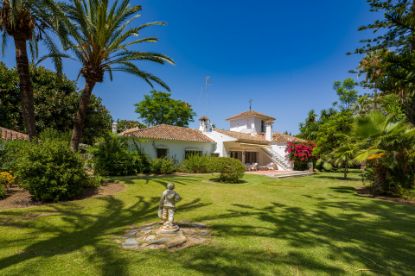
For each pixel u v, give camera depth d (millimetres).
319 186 15570
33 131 12344
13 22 10844
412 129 9664
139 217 7152
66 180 8938
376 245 5180
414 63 6039
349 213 8188
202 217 7270
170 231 5352
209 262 4148
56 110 24078
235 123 37375
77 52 13633
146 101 46719
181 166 23047
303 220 7168
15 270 3770
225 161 16781
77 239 5223
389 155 11094
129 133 22281
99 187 11664
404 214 8117
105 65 13969
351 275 3879
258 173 24266
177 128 28484
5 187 9555
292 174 23203
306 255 4578
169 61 14812
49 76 25297
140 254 4391
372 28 6766
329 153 18656
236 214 7711
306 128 43750
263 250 4750
